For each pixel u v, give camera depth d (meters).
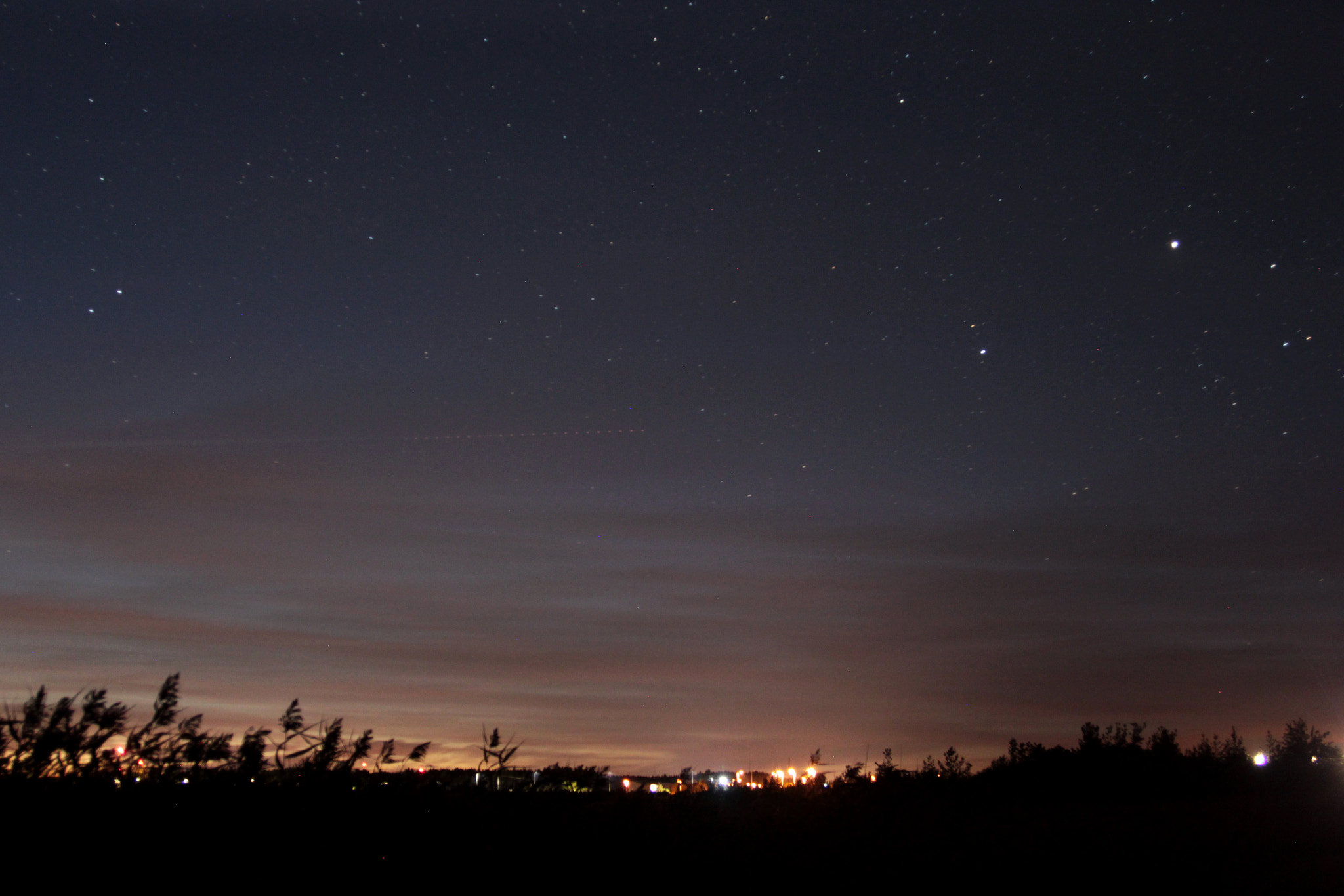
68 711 2.59
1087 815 5.02
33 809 2.38
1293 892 3.35
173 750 2.77
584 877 3.01
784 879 3.24
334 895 2.50
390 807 2.98
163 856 2.41
